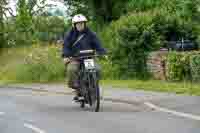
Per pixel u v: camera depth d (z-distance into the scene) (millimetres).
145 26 23297
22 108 15117
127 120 11883
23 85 24328
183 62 20250
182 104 13812
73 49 14188
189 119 11750
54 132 10719
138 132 10320
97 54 14203
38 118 12867
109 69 24516
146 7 31000
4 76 29266
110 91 18141
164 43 23953
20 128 11430
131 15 24688
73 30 14203
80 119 12383
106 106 14758
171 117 12125
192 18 26078
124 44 23516
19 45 37844
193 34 24688
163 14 24406
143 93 16953
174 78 20578
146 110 13641
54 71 26625
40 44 31500
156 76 21938
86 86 13953
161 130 10438
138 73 23234
